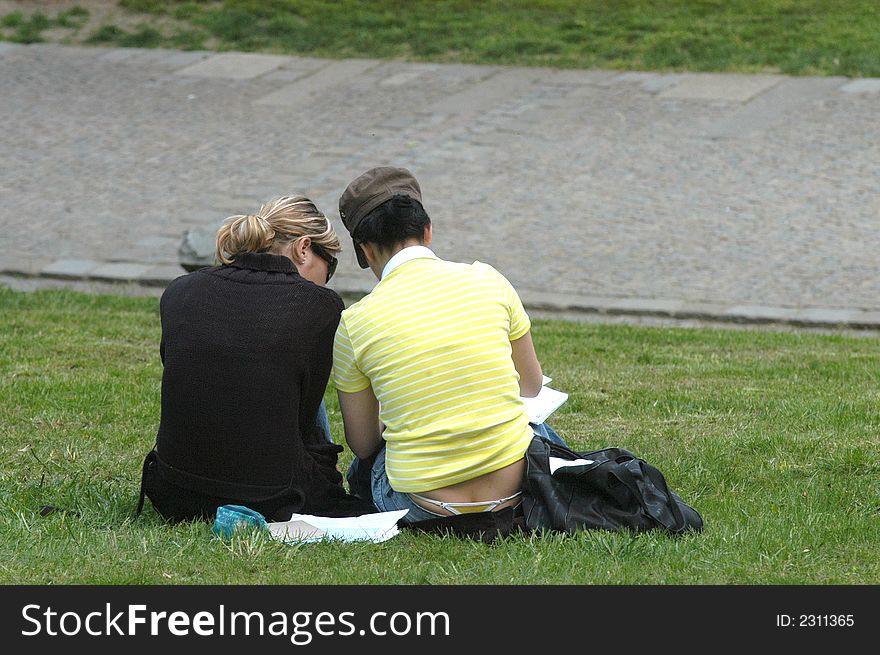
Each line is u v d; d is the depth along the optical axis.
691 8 89.94
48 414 24.48
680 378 30.64
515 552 15.66
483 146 65.50
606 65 79.12
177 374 16.44
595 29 85.50
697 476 20.73
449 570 15.21
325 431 18.59
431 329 16.02
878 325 42.00
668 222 54.19
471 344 16.02
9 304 41.78
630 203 56.69
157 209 57.06
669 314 43.94
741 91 72.88
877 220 53.31
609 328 39.75
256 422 16.38
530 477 16.23
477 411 16.06
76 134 68.56
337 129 69.00
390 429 16.41
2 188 60.25
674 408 26.72
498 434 16.16
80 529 16.83
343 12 91.38
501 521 16.22
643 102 71.81
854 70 75.38
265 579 14.91
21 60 82.69
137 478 20.11
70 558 15.54
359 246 16.84
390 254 16.58
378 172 16.70
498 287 16.56
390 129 68.69
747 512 18.31
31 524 16.97
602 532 16.00
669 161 62.06
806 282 46.72
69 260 50.72
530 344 16.98
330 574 15.06
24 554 15.65
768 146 63.53
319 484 17.27
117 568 15.18
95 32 88.38
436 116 70.75
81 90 76.75
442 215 55.78
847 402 27.17
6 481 19.61
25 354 31.66
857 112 68.06
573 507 16.28
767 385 29.77
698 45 81.12
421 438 16.06
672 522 16.47
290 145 66.38
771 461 21.81
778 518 17.84
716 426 24.84
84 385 27.38
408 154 64.50
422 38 85.38
